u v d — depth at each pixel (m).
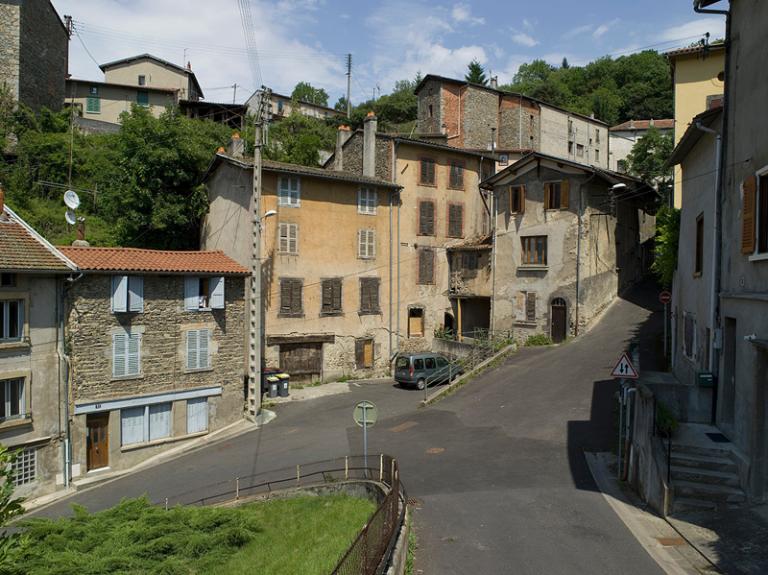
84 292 20.61
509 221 32.16
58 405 19.69
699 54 27.14
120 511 13.94
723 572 8.80
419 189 34.06
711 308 14.34
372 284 31.98
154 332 22.19
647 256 38.31
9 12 38.12
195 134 35.53
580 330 28.95
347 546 11.62
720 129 14.41
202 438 23.09
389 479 14.37
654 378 19.80
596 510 11.66
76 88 50.41
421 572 9.38
